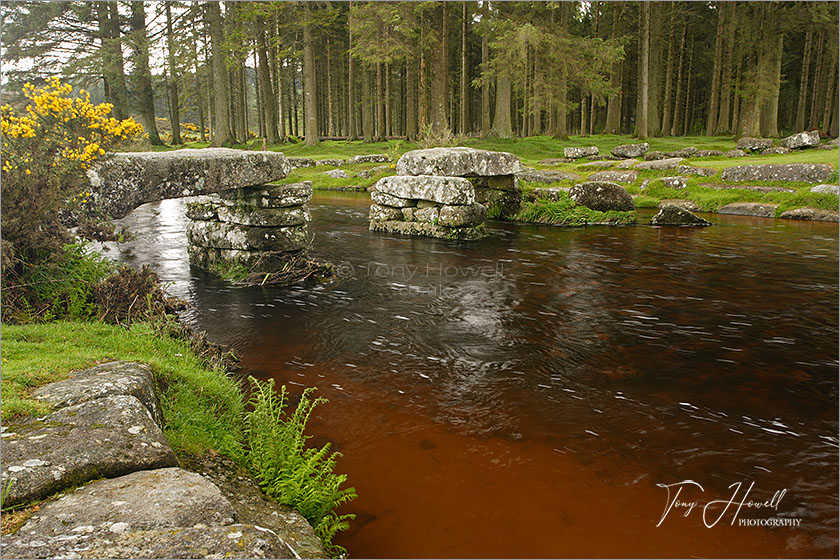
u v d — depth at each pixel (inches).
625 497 122.2
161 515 84.6
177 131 1417.3
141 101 1331.2
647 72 1167.0
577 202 614.9
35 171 209.0
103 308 212.5
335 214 630.5
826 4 1032.8
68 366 141.0
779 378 191.9
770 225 544.7
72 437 103.9
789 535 109.5
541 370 199.2
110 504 86.9
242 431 143.8
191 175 284.4
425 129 981.2
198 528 81.9
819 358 211.2
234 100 1724.9
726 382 188.5
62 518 82.4
